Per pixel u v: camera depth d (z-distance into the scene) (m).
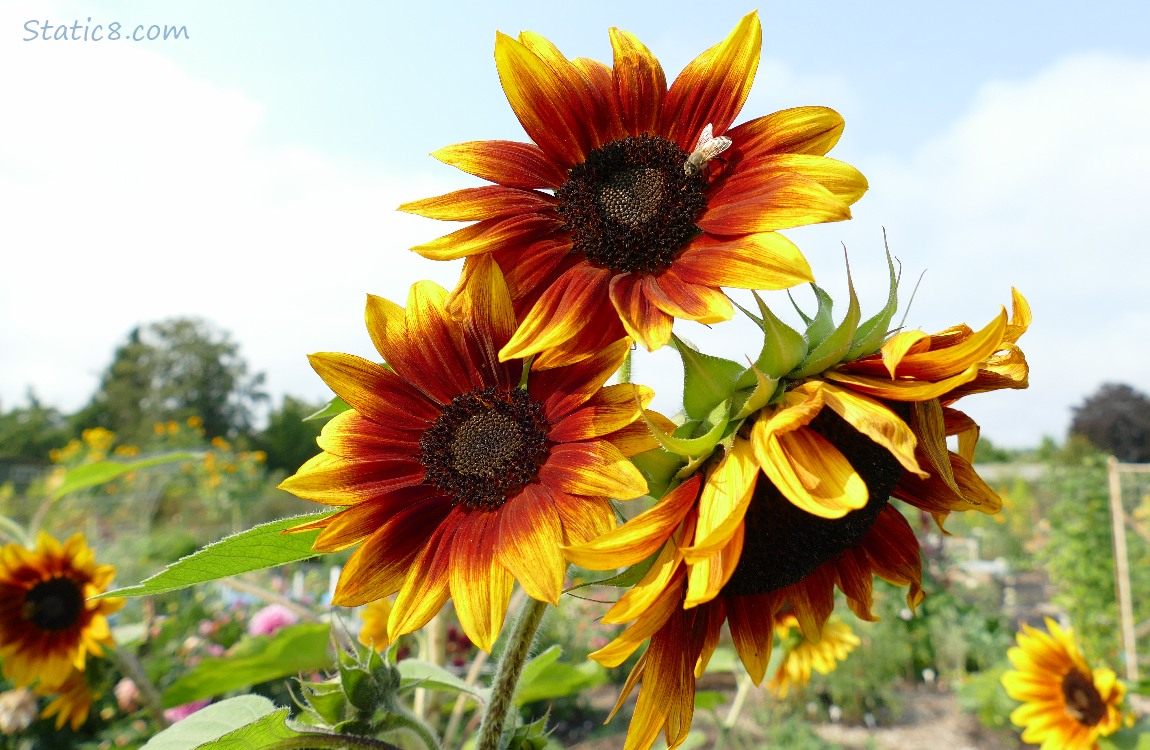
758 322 0.22
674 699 0.22
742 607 0.26
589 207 0.24
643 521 0.20
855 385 0.21
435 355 0.24
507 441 0.23
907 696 1.71
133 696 0.92
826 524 0.25
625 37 0.25
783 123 0.23
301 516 0.23
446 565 0.22
